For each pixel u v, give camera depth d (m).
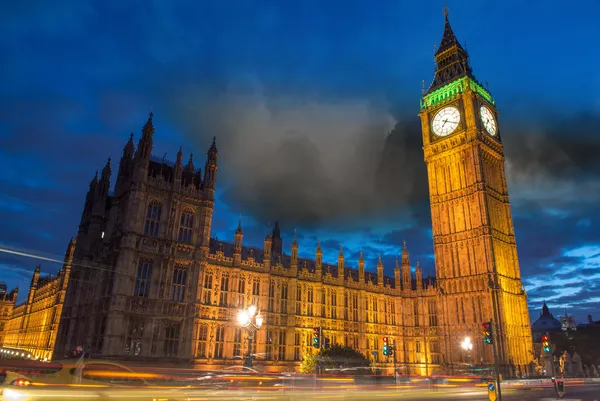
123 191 62.56
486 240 78.81
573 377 77.75
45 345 97.94
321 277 76.88
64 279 96.56
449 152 88.56
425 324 86.88
